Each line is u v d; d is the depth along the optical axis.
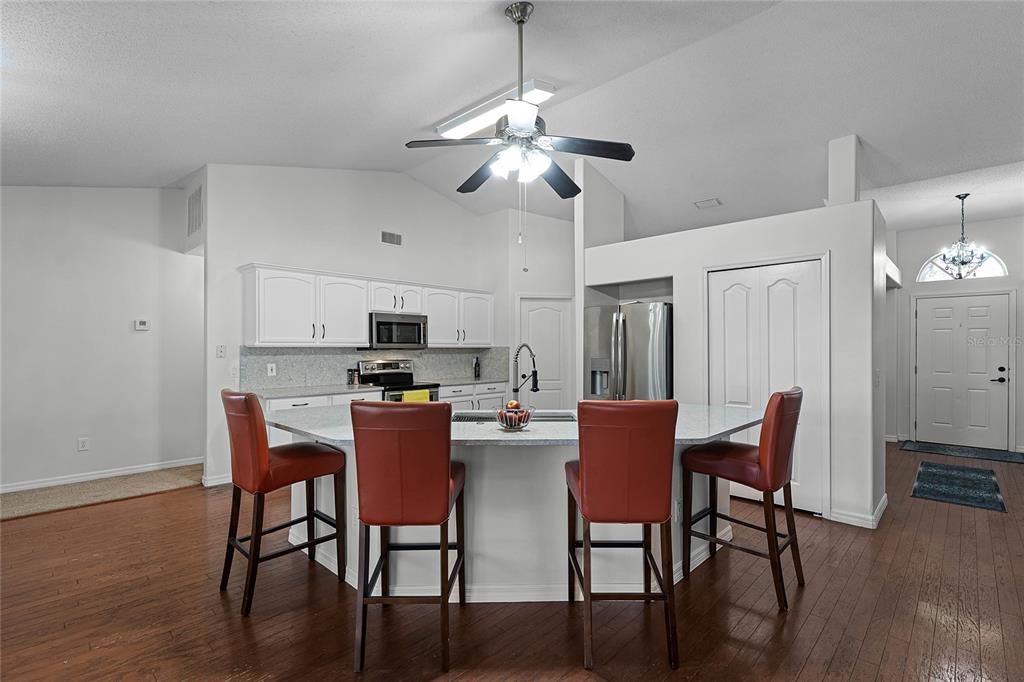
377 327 5.27
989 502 4.10
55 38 2.26
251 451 2.41
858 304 3.61
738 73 3.56
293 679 1.95
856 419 3.61
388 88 3.27
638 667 2.03
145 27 2.27
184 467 5.23
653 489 2.05
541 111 4.28
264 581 2.75
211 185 4.57
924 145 3.96
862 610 2.43
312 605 2.50
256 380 4.80
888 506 4.03
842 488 3.66
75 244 4.70
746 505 4.06
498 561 2.55
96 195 4.80
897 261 6.72
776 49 3.29
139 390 5.01
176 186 5.13
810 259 3.82
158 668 2.01
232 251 4.67
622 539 2.58
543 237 6.65
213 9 2.20
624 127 4.43
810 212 3.82
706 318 4.34
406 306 5.60
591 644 2.05
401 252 5.91
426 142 2.76
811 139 4.13
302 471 2.58
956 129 3.71
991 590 2.62
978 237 6.23
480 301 6.38
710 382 4.32
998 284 6.05
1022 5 2.66
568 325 6.68
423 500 2.05
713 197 5.40
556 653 2.12
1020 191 5.06
